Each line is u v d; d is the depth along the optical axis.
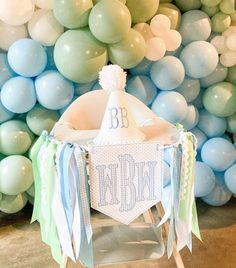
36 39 2.17
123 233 1.70
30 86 2.19
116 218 1.44
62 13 2.04
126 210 1.45
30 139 2.31
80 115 1.86
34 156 1.59
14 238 2.32
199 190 2.44
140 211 1.47
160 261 2.06
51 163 1.42
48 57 2.25
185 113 2.37
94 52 2.08
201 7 2.41
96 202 1.41
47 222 1.52
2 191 2.25
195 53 2.29
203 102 2.52
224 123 2.54
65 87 2.17
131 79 2.36
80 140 1.65
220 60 2.41
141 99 2.35
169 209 1.49
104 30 2.00
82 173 1.36
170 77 2.27
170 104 2.31
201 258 2.09
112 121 1.55
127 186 1.43
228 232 2.34
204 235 2.30
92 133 1.73
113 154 1.39
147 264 2.04
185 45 2.41
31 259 2.11
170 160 1.45
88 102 1.87
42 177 1.47
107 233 1.70
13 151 2.26
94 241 1.64
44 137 1.57
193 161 1.50
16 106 2.16
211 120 2.52
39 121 2.26
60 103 2.20
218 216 2.54
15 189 2.22
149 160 1.43
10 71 2.20
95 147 1.37
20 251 2.19
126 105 1.59
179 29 2.38
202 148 2.55
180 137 1.53
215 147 2.46
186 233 1.54
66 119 1.82
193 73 2.34
